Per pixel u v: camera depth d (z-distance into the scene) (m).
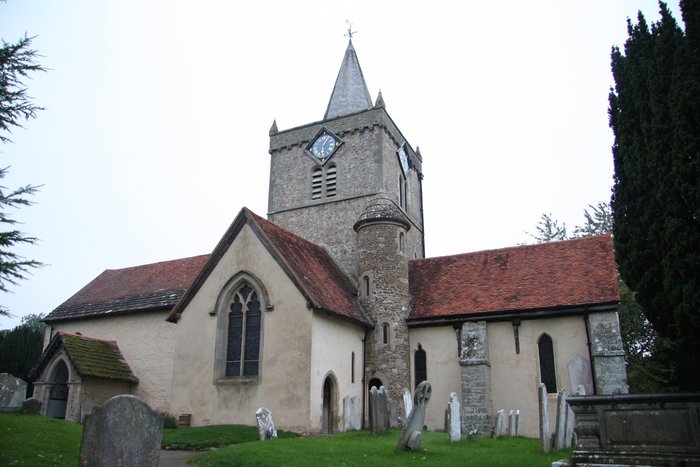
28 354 38.12
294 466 12.46
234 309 23.20
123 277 33.78
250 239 23.34
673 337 15.73
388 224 26.98
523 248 27.75
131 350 28.53
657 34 15.89
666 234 14.48
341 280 27.00
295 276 21.66
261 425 17.02
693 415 11.05
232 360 22.55
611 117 17.53
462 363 23.41
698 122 14.16
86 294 33.25
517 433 20.34
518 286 25.19
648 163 15.21
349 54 37.34
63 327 31.41
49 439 14.39
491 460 13.81
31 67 15.27
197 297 23.97
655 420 11.38
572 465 11.64
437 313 25.36
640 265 16.02
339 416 22.20
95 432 9.93
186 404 22.66
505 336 24.02
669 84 14.99
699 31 14.64
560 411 16.45
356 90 35.66
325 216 31.44
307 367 20.58
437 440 18.14
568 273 24.78
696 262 13.77
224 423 21.55
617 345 21.33
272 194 33.66
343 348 23.27
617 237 16.86
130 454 10.23
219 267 23.75
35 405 18.34
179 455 16.19
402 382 24.56
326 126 32.94
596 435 11.88
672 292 14.57
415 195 36.97
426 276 28.50
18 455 12.62
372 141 31.48
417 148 38.28
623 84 16.91
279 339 21.45
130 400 10.40
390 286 25.95
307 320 21.09
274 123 34.97
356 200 30.84
